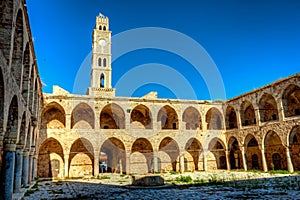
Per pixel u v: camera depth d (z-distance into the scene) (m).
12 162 17.23
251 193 19.75
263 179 29.36
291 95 43.31
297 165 41.09
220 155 51.31
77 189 25.62
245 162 44.12
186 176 35.25
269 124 39.28
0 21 14.09
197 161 50.12
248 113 49.69
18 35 18.16
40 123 39.16
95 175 39.78
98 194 21.78
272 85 38.78
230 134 48.06
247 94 44.19
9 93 14.35
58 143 42.91
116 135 42.47
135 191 23.16
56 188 26.77
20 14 17.39
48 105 41.72
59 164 42.25
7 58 13.86
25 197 20.52
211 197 18.45
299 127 35.12
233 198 17.75
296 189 20.75
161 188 24.91
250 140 48.06
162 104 46.38
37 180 35.09
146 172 46.75
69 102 41.22
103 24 67.19
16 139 17.58
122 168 45.53
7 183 16.92
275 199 16.77
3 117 13.05
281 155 42.22
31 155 30.22
